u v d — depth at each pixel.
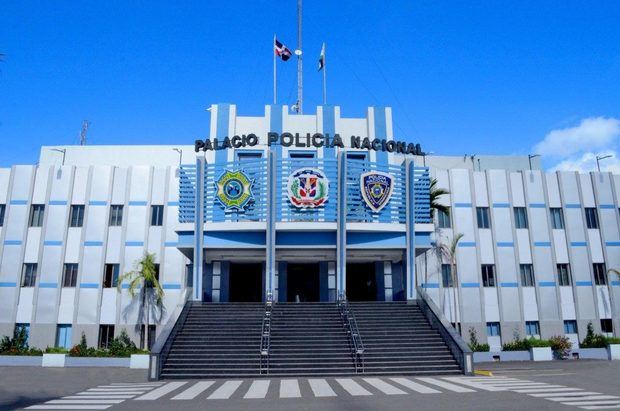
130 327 34.69
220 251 30.80
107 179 36.97
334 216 29.62
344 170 28.86
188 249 30.64
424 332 25.89
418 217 30.61
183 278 35.66
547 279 37.19
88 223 36.22
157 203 36.75
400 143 33.72
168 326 24.50
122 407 13.84
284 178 29.97
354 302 29.44
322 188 29.77
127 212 36.47
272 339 24.67
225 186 29.58
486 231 37.59
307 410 13.09
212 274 33.59
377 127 34.44
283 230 29.39
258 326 26.02
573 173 39.19
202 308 28.33
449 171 38.12
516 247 37.41
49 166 37.03
